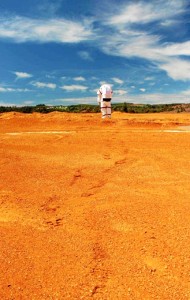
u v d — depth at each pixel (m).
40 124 22.19
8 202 7.05
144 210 6.40
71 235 5.48
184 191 7.61
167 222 5.85
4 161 10.73
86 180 8.56
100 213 6.29
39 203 6.97
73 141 14.77
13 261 4.71
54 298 3.96
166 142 14.20
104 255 4.85
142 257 4.77
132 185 8.10
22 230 5.71
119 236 5.38
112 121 21.80
